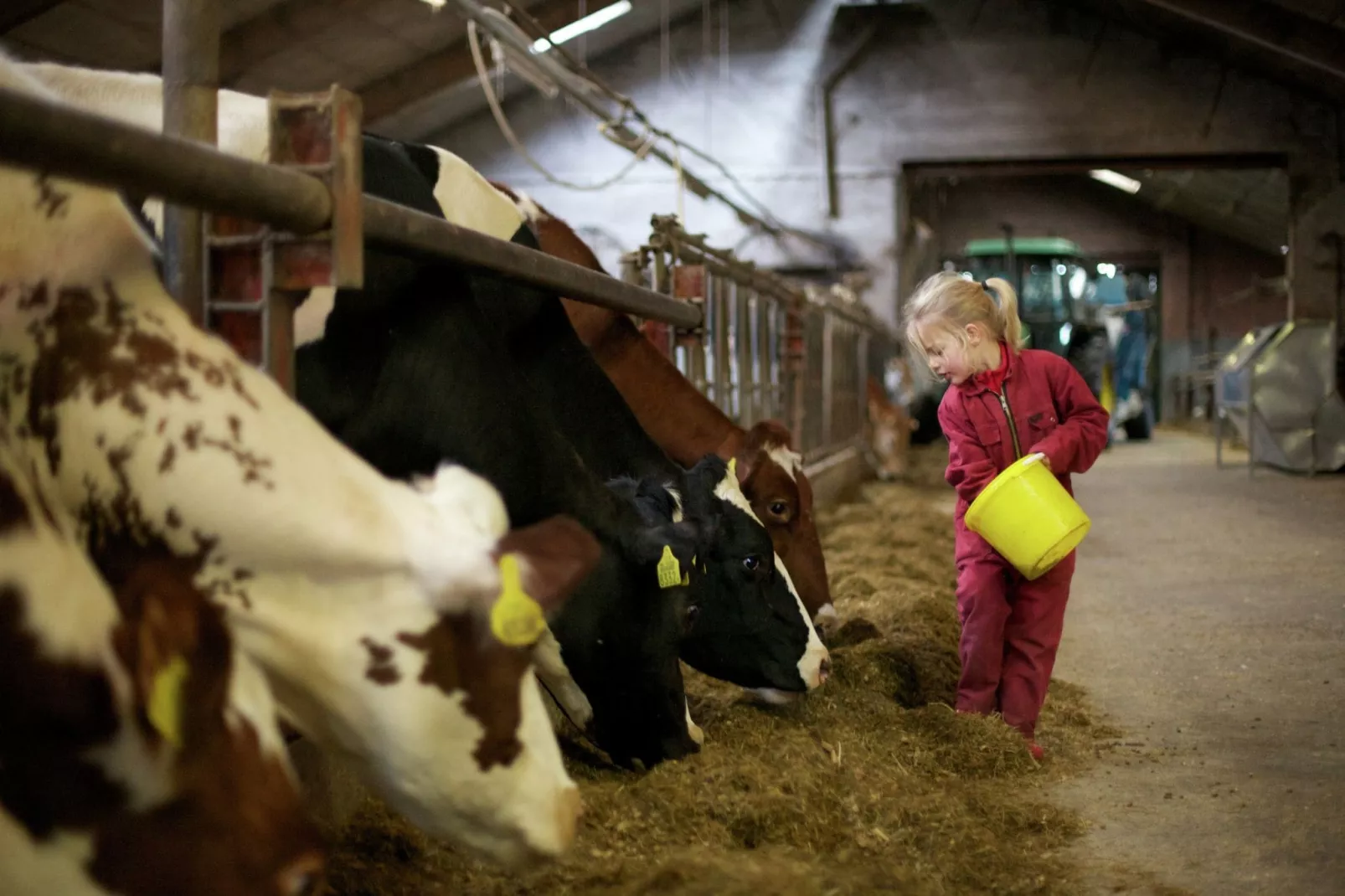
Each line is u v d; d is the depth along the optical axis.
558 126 16.81
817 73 16.75
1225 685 4.66
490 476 3.02
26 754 1.66
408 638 1.91
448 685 1.93
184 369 1.93
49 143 1.64
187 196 1.89
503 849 2.04
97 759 1.69
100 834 1.69
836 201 16.86
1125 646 5.36
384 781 2.00
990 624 3.82
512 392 3.13
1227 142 16.22
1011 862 2.84
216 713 1.79
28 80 2.00
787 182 16.86
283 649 1.91
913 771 3.46
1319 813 3.22
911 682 4.41
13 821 1.66
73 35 9.85
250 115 2.99
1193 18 13.74
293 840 1.81
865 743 3.59
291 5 11.32
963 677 3.89
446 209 3.74
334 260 2.22
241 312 2.34
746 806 2.92
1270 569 7.32
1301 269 16.08
